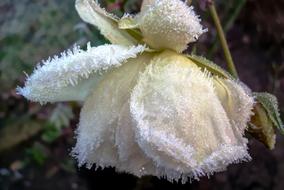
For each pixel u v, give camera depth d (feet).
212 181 1.18
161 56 0.48
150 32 0.47
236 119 0.48
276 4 1.29
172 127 0.45
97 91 0.48
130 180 0.93
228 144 0.46
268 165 1.25
